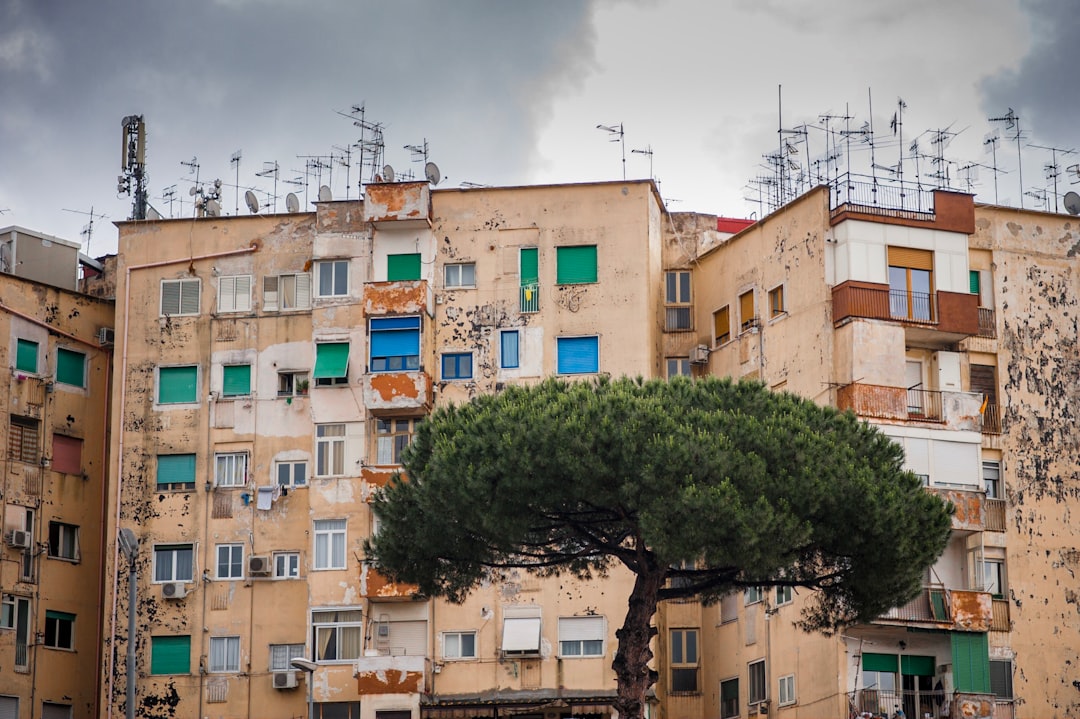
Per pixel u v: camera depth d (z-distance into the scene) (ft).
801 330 209.97
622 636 163.63
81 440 233.14
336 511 217.77
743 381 167.53
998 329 213.05
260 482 222.48
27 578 224.33
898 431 200.44
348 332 223.51
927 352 210.18
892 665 196.85
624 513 158.10
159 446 224.94
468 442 159.12
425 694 208.95
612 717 207.00
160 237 232.12
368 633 213.05
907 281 207.10
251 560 218.59
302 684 215.31
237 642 218.18
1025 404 211.61
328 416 221.05
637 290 221.05
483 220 225.15
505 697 208.03
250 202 239.30
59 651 225.97
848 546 157.89
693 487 150.61
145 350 228.43
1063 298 216.54
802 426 159.53
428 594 168.66
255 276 229.25
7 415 226.38
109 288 249.96
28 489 226.79
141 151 267.59
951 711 193.16
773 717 204.13
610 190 224.74
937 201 210.18
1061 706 202.69
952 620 195.42
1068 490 210.18
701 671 218.38
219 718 215.72
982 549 200.75
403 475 214.07
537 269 223.10
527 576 212.64
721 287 227.40
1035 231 217.77
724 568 163.84
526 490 155.94
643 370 218.18
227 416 224.94
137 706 217.15
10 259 243.19
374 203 224.33
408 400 216.13
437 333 221.87
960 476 202.18
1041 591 205.77
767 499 153.58
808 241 211.00
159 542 222.07
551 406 158.61
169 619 219.61
